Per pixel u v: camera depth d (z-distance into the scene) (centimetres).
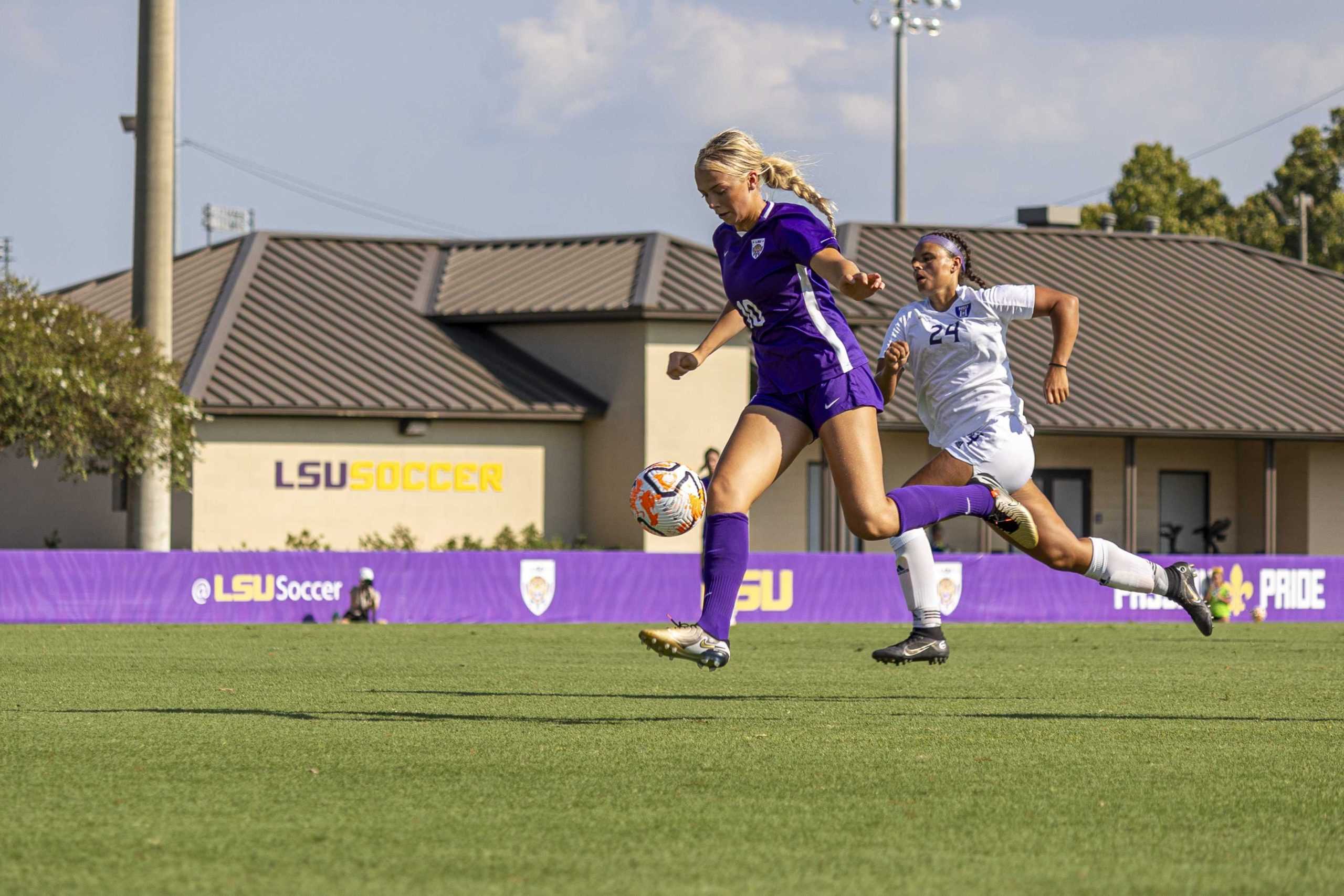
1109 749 2069
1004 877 1302
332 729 2245
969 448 2555
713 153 2067
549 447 9312
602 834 1463
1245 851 1413
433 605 6331
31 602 5912
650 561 6581
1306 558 7462
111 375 7138
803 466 9962
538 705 2653
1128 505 10219
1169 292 11738
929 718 2456
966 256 2636
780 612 6644
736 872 1311
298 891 1236
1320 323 11688
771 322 2111
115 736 2141
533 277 9862
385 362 9219
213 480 8612
